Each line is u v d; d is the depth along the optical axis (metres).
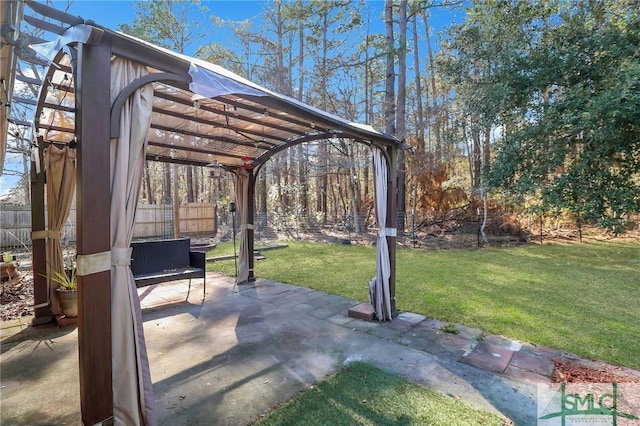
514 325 3.54
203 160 5.21
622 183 3.21
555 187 3.53
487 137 8.65
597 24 4.28
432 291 4.88
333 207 16.88
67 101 2.84
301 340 3.20
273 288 5.17
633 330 3.39
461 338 3.22
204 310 4.12
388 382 2.40
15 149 3.76
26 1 1.41
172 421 1.99
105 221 1.70
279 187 13.85
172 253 4.71
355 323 3.66
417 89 13.06
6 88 2.13
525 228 11.14
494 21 5.48
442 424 1.93
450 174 12.40
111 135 1.73
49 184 3.65
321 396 2.23
